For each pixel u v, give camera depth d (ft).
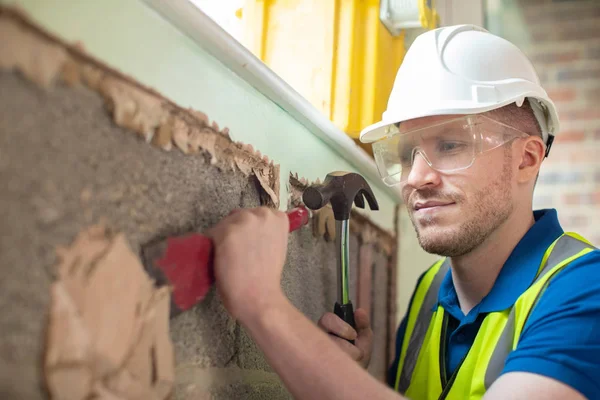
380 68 5.06
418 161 3.61
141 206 2.24
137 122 2.20
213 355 2.81
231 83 2.98
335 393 2.44
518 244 3.67
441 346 3.90
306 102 3.71
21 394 1.66
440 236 3.54
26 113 1.70
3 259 1.62
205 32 2.60
